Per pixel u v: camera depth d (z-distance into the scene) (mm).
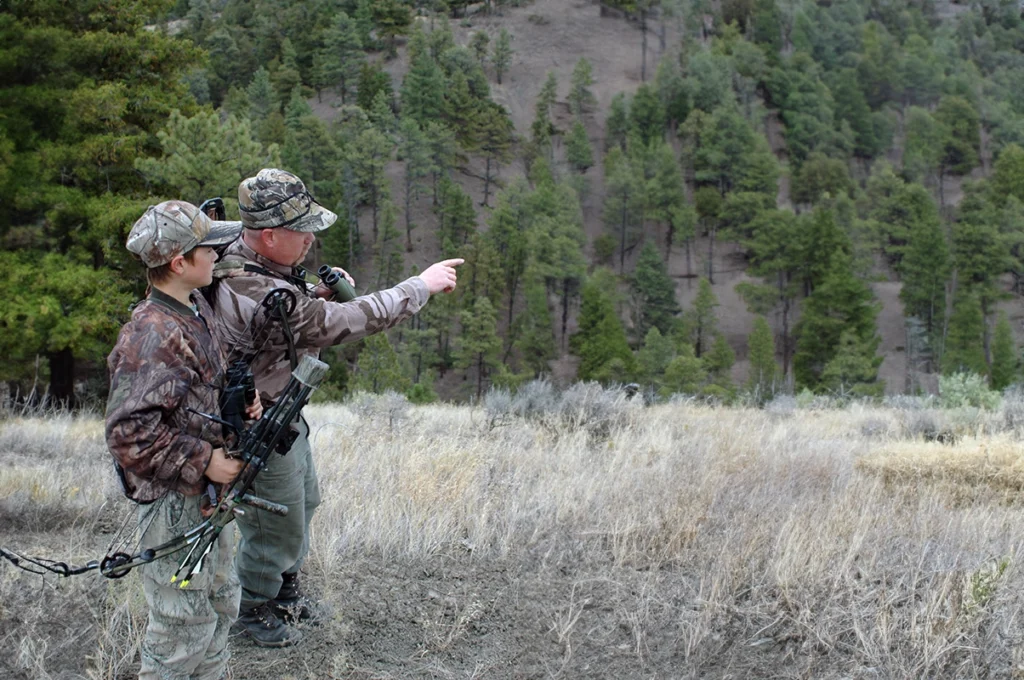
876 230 110625
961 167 133875
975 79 162875
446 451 6703
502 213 101875
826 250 101625
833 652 3812
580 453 7359
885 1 182500
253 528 3477
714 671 3752
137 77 21656
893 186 118562
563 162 127375
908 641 3830
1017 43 191375
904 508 5984
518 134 130750
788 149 138000
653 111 133250
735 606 4086
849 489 6340
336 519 4746
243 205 3123
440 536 4684
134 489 2740
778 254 106688
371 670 3578
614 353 81812
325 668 3551
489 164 122500
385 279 93250
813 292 94062
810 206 126938
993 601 4035
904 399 16188
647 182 116750
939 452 7723
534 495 5527
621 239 113375
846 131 139750
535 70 145375
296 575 3773
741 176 121688
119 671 3383
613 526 4977
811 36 166375
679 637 3951
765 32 163750
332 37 127875
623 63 148250
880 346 96000
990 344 92312
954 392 14672
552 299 101375
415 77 121000
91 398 22031
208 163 19125
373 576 4262
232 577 3021
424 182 112500
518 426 9500
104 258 21125
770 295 98438
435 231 103938
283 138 102688
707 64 141000
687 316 94938
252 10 145625
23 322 19406
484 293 94125
